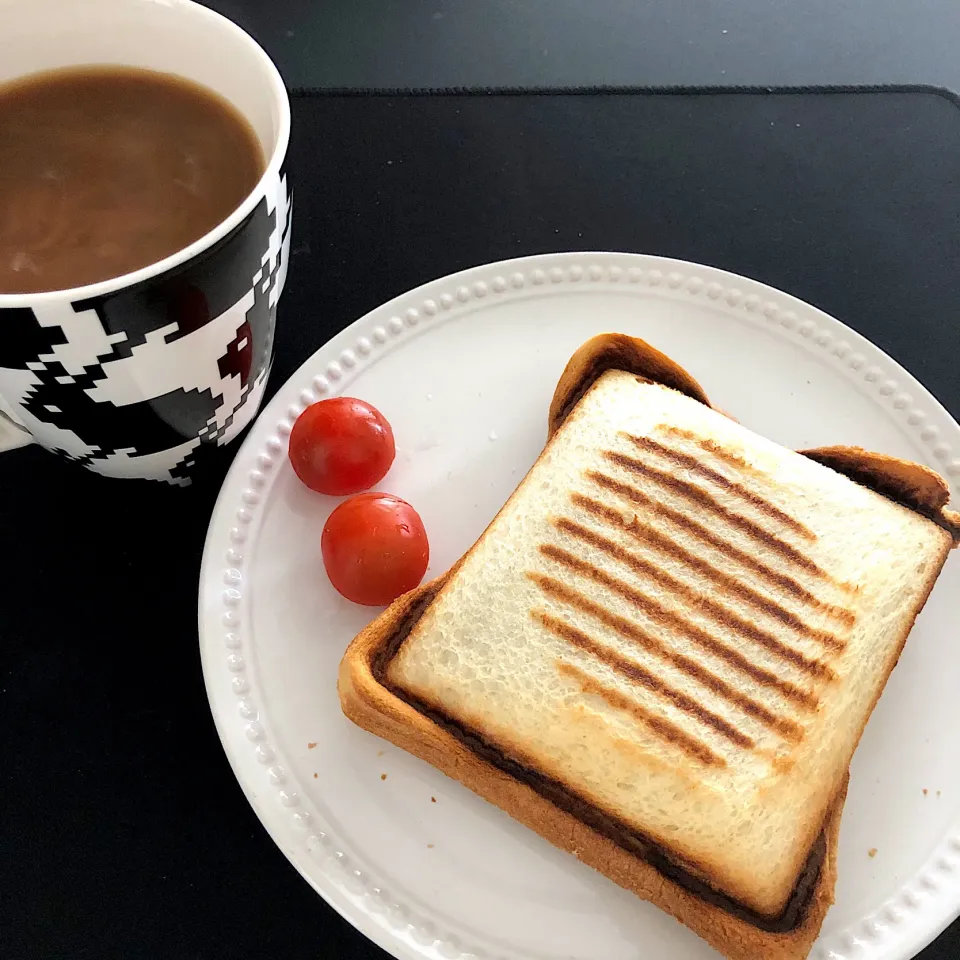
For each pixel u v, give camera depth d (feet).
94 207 0.69
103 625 0.85
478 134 1.13
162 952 0.73
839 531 0.80
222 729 0.77
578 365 0.89
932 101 1.17
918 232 1.08
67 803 0.78
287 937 0.74
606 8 1.23
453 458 0.90
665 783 0.71
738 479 0.82
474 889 0.73
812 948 0.71
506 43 1.19
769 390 0.93
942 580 0.84
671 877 0.72
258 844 0.77
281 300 1.00
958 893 0.72
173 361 0.68
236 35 0.70
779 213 1.09
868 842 0.75
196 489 0.90
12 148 0.72
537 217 1.08
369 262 1.03
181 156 0.72
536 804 0.74
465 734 0.76
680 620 0.76
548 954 0.71
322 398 0.91
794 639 0.76
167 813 0.78
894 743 0.79
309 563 0.85
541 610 0.77
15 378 0.65
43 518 0.89
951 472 0.87
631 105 1.16
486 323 0.95
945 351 1.01
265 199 0.64
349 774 0.77
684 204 1.09
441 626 0.77
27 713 0.81
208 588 0.82
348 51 1.17
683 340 0.95
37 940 0.73
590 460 0.83
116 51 0.74
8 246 0.67
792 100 1.16
